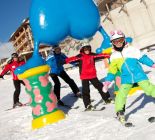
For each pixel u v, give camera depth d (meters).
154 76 8.91
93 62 7.19
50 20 6.75
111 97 7.77
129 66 5.02
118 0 32.84
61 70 8.32
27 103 9.67
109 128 4.92
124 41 5.13
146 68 11.10
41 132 5.83
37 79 6.43
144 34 30.52
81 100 8.21
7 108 10.04
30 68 6.39
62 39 7.15
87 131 5.09
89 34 7.46
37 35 6.79
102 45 8.14
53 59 8.25
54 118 6.24
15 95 9.40
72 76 16.45
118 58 5.10
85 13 7.21
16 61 9.52
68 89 10.30
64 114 6.48
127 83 5.04
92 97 8.22
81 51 7.33
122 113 4.95
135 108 5.88
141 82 4.98
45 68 6.52
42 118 6.25
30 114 7.64
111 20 32.91
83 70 7.05
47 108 6.34
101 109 6.64
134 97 6.82
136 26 31.08
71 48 31.56
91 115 6.12
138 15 30.88
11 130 6.62
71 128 5.52
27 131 6.26
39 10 6.78
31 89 6.43
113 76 5.18
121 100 5.00
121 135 4.46
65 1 7.04
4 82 24.58
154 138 3.96
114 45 5.14
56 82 8.09
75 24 7.11
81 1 7.29
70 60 7.54
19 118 7.49
